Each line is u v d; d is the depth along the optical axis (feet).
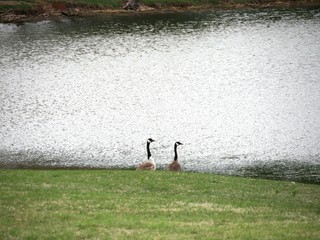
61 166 153.48
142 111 206.59
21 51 299.17
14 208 88.84
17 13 382.42
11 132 181.37
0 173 118.52
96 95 226.38
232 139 176.55
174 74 262.88
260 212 94.84
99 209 91.25
